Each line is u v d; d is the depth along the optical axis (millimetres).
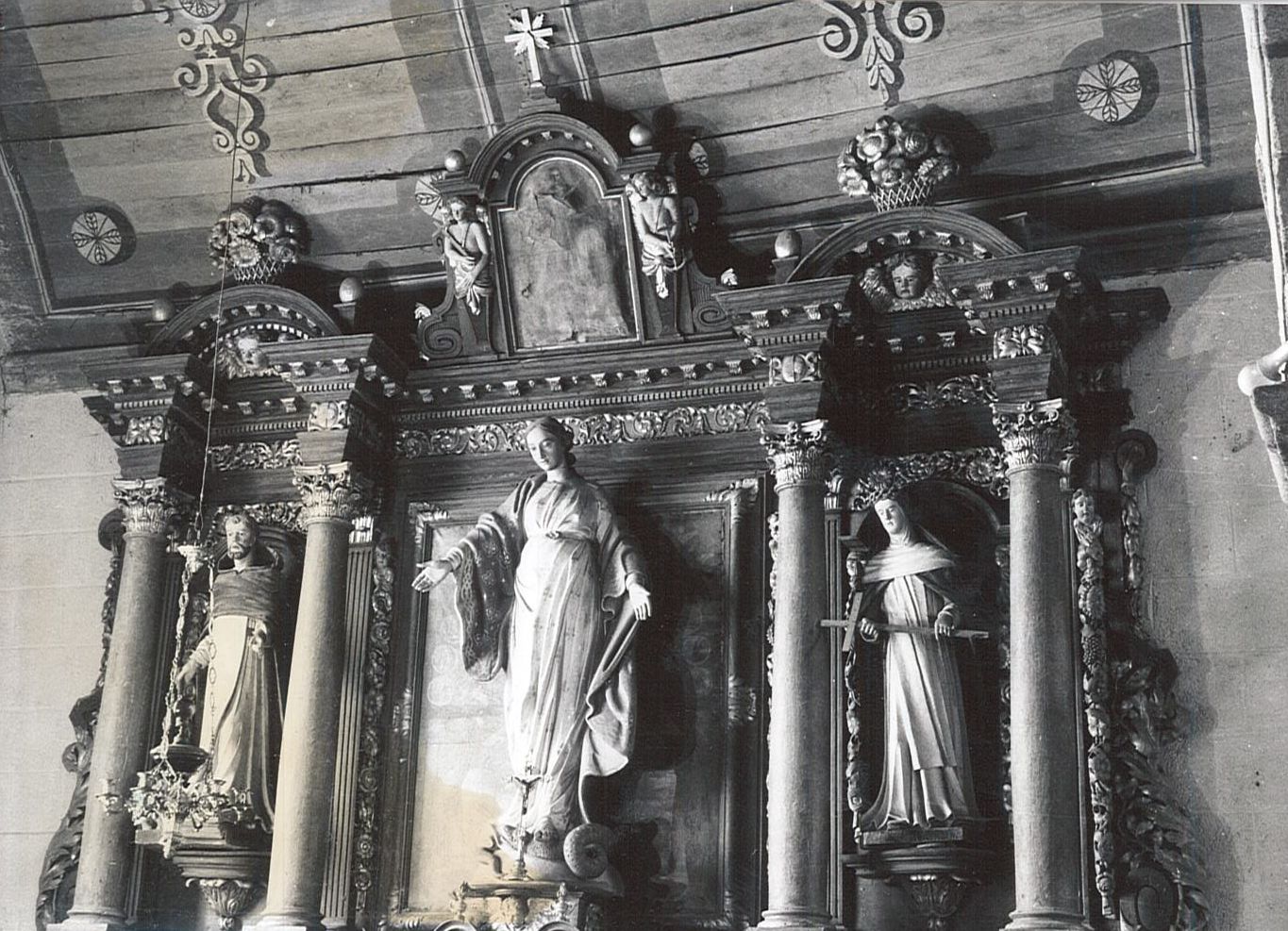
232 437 14078
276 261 14062
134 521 13648
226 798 12148
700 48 12758
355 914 12508
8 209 14586
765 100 12812
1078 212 12188
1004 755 11383
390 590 13289
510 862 12336
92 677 13938
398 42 13320
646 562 12516
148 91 13953
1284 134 6695
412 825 12664
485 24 13102
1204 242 11914
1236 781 10945
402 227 13969
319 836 12414
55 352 14844
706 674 12406
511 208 13172
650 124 13203
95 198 14492
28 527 14445
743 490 12680
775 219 13055
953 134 12445
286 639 13352
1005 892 11180
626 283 13047
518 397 13406
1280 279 7430
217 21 13516
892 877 11266
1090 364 11992
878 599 11727
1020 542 11258
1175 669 11195
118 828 12992
